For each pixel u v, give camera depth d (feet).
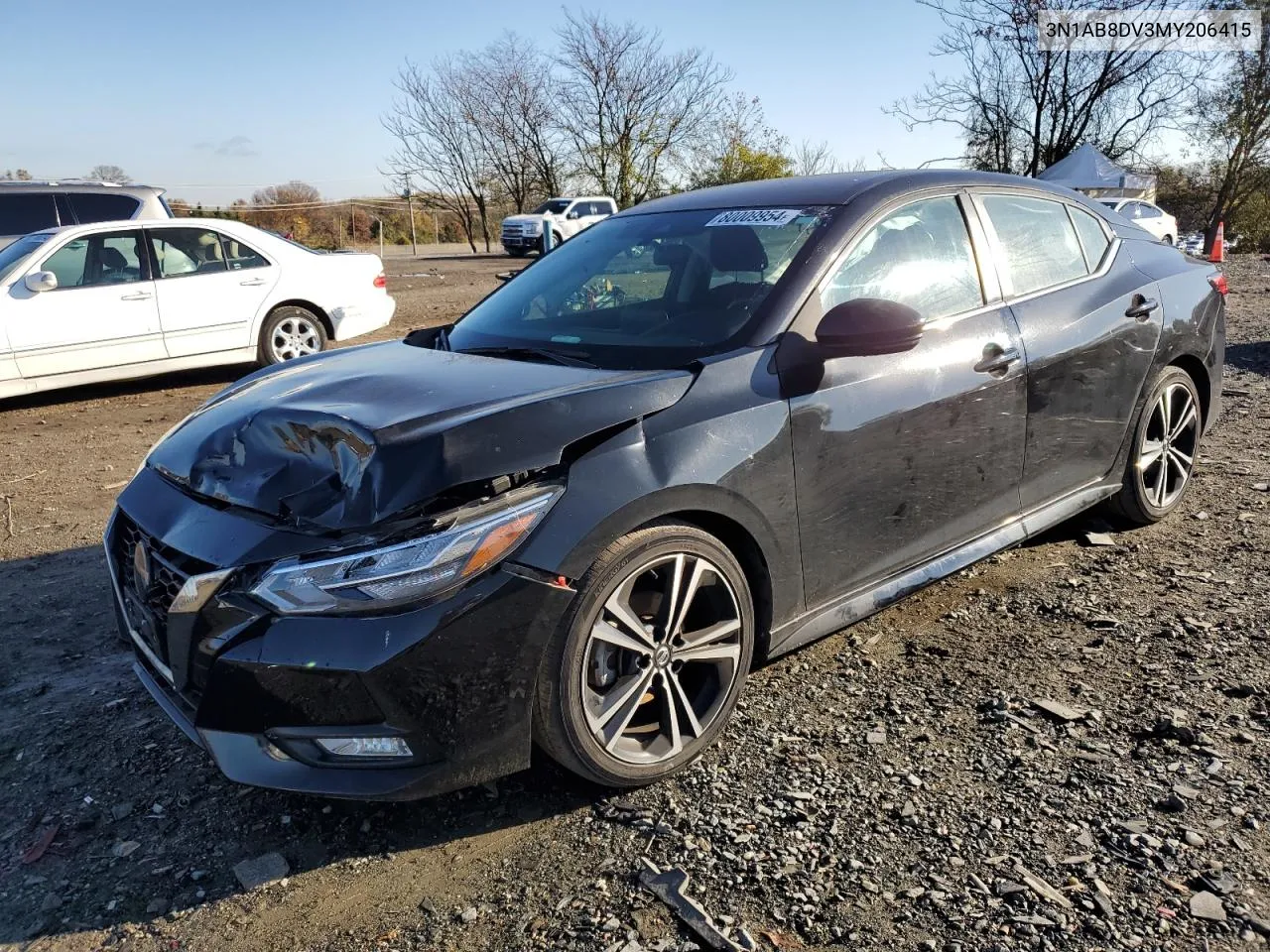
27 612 13.06
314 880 7.72
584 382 8.68
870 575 10.26
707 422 8.59
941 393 10.37
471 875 7.66
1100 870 7.22
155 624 8.26
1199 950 6.42
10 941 7.19
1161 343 13.42
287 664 7.19
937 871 7.32
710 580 8.82
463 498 7.47
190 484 8.63
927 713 9.57
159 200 38.11
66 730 10.08
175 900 7.55
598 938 6.86
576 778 8.84
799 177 12.39
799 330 9.47
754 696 10.08
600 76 121.08
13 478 19.76
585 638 7.89
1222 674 9.93
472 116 126.93
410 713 7.26
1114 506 13.96
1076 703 9.57
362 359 10.83
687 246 11.12
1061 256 12.64
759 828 7.94
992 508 11.46
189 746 9.75
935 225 11.14
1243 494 15.51
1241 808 7.82
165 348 27.86
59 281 26.23
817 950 6.62
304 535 7.43
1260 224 109.09
